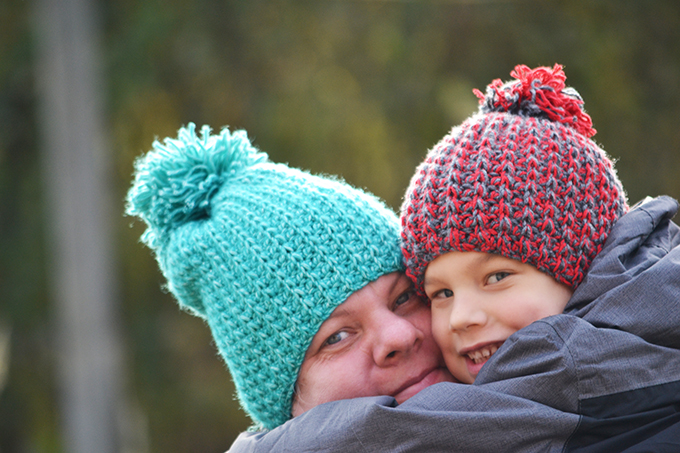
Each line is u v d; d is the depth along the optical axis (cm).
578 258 149
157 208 183
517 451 135
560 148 150
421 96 666
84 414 563
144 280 680
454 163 153
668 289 138
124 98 641
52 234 663
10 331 673
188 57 663
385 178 637
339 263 164
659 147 636
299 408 170
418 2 687
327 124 639
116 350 581
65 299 574
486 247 149
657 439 131
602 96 629
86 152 577
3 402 676
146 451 660
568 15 661
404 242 163
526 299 149
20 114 683
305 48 681
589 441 134
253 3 682
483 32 676
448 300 161
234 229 170
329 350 166
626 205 162
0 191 681
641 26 657
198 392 678
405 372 165
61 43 572
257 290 166
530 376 138
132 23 655
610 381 134
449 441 136
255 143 645
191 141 186
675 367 136
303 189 172
